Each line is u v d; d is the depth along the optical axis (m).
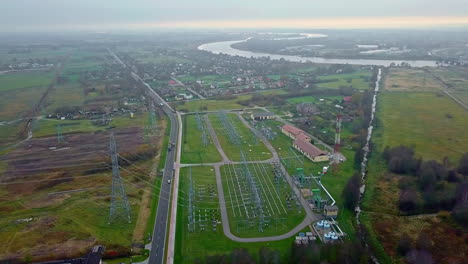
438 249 98.62
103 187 141.75
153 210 124.69
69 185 143.75
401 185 136.88
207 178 150.00
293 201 128.88
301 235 106.31
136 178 150.38
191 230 111.62
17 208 125.62
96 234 109.75
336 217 117.50
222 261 91.50
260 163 165.00
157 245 104.62
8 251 101.12
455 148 173.38
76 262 93.44
